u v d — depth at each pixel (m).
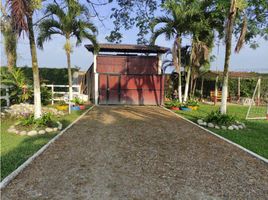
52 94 18.62
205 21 17.95
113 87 21.05
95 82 20.83
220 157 6.77
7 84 14.62
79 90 21.86
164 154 6.91
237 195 4.62
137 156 6.68
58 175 5.33
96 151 7.05
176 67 18.56
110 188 4.78
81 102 17.17
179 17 17.75
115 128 10.39
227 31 11.46
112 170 5.66
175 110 17.27
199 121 11.71
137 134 9.33
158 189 4.78
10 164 5.82
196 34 18.19
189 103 17.94
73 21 17.12
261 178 5.43
